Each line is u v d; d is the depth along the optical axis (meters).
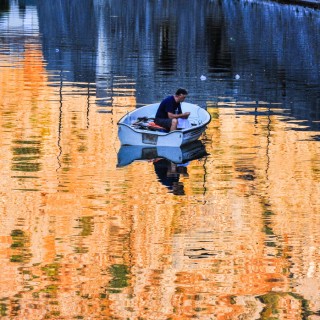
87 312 16.81
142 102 41.09
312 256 19.89
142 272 18.78
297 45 67.94
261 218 22.86
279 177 27.31
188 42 70.12
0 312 16.77
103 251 20.08
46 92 42.66
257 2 118.75
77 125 34.91
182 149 31.30
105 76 49.56
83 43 68.06
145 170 28.16
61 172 27.44
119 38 73.06
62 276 18.50
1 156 29.34
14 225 21.89
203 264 19.34
